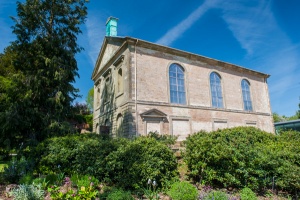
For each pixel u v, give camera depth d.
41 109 14.21
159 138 12.13
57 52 14.91
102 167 7.57
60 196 5.30
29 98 13.38
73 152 8.20
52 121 13.42
